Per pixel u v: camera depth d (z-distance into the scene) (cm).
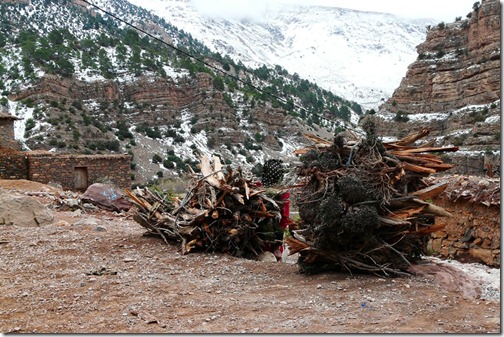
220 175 969
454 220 1021
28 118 7325
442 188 740
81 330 533
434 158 763
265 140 9344
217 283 720
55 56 9600
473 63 6662
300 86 15050
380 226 715
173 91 10162
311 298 630
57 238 1034
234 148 8956
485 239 952
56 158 2928
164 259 873
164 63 11206
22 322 562
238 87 11344
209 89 10275
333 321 544
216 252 938
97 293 666
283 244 1006
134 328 535
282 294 657
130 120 9262
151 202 1063
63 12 14875
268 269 809
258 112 10000
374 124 780
